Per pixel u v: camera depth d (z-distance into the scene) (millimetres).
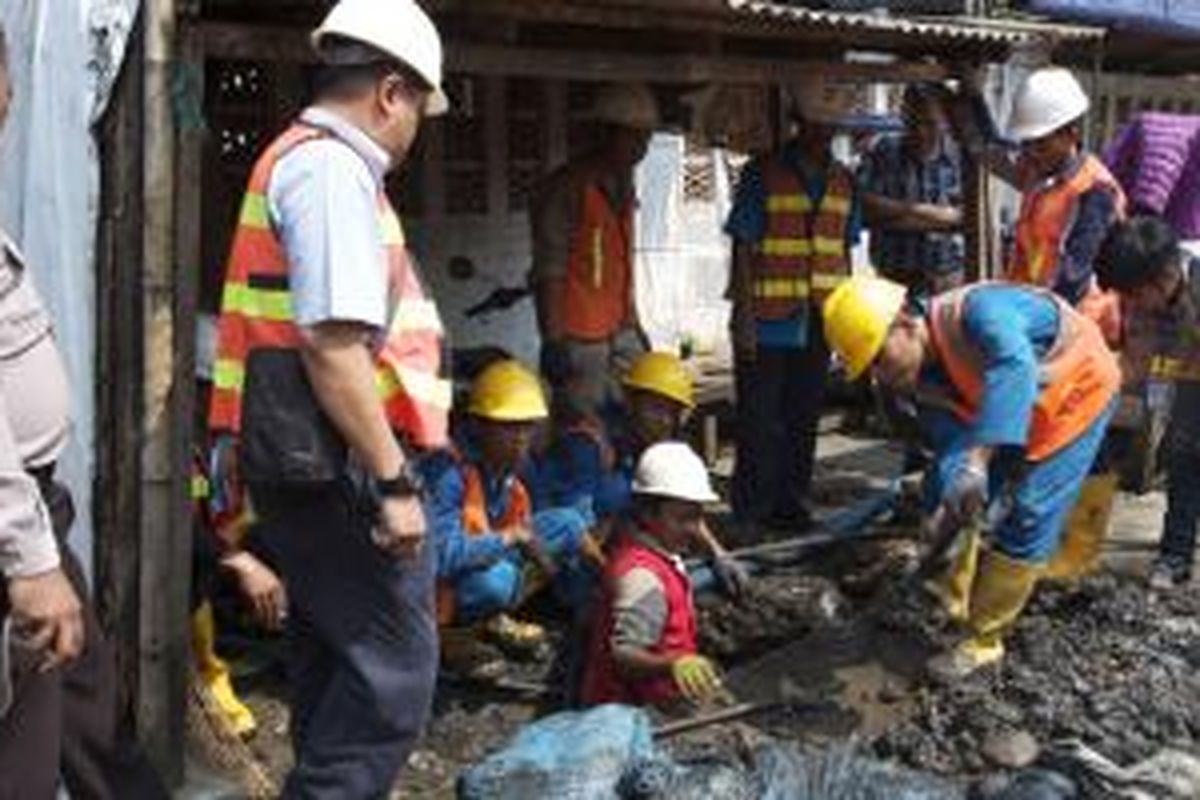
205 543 4863
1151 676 5320
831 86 7129
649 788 4246
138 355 4340
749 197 7168
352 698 3627
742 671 5406
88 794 3863
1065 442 5277
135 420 4371
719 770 4355
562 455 6102
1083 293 6465
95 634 3807
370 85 3434
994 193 8891
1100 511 6293
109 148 4312
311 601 3613
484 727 5223
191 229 4336
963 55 7605
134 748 4027
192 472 4469
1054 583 6176
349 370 3332
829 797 4305
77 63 4246
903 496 7090
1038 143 6477
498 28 5375
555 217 6391
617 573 5059
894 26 6316
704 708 5109
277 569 4070
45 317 3477
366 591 3564
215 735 4688
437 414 3652
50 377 3418
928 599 5672
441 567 5242
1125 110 11812
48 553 3064
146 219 4273
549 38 6301
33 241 4359
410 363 3611
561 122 9055
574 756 4391
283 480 3459
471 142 8570
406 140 3506
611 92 6488
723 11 5648
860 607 6164
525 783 4344
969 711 5016
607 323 6516
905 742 4918
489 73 5301
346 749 3654
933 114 7984
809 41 7129
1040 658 5449
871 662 5477
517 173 8844
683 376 6238
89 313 4340
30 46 4324
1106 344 6055
